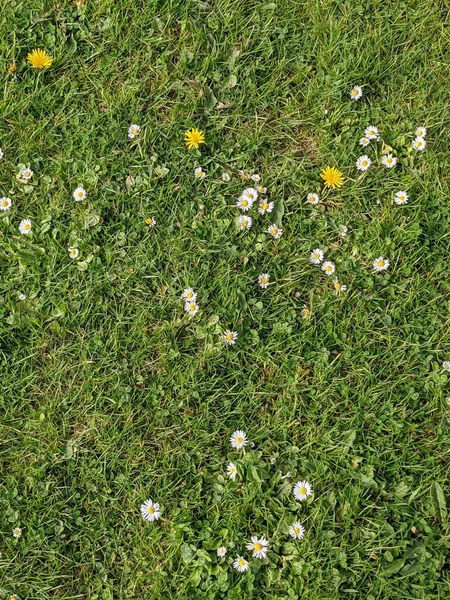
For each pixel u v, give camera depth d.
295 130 1.12
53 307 1.08
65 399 1.06
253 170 1.10
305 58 1.13
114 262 1.08
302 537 0.99
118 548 1.02
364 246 1.08
